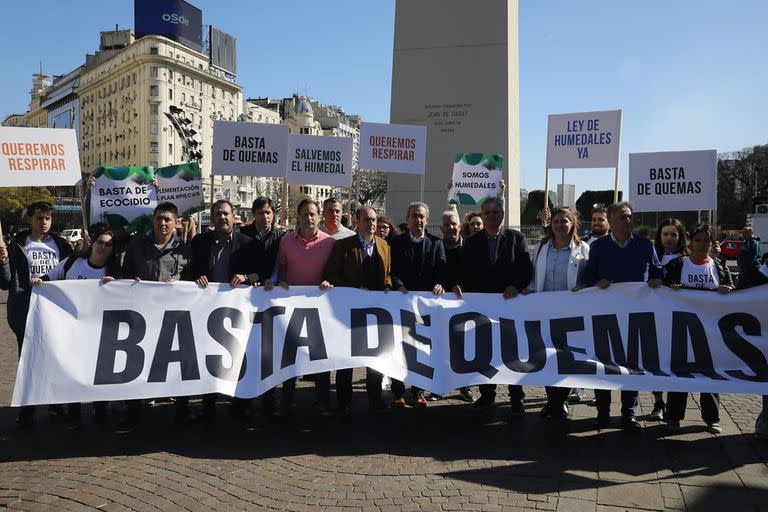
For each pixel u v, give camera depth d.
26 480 4.24
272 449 4.91
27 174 6.72
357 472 4.41
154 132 81.62
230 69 95.94
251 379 5.32
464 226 7.32
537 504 3.85
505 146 13.59
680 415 5.35
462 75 13.78
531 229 15.43
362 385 7.29
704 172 6.75
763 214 31.83
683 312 5.34
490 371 5.36
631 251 5.53
